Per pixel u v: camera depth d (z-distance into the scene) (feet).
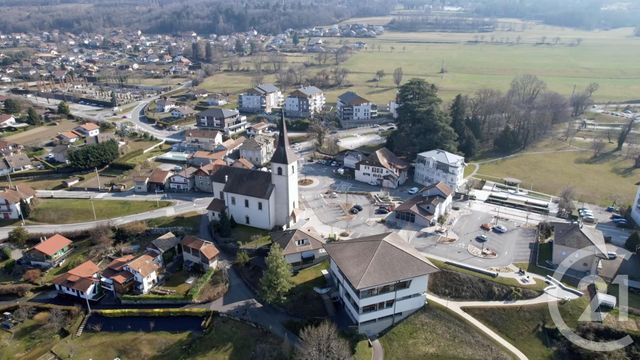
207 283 309.83
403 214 380.58
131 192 456.45
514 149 574.97
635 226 367.25
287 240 323.16
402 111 537.24
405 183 469.57
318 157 538.47
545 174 493.77
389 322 274.36
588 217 377.71
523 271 299.79
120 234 370.73
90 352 260.42
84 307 296.30
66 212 411.75
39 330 278.26
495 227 360.07
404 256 274.16
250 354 252.42
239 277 317.83
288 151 353.72
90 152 509.35
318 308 281.33
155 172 470.39
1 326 283.59
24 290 311.27
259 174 369.91
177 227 378.94
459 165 431.43
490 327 265.75
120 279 301.63
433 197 386.32
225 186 375.66
